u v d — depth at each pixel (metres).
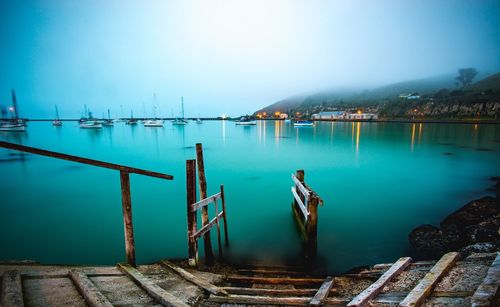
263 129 100.19
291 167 27.59
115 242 11.14
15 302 3.40
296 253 9.52
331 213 13.77
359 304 4.16
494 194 17.47
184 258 9.10
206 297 5.00
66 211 15.28
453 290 4.10
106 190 20.00
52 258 9.95
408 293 4.40
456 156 34.06
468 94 156.88
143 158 35.59
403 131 77.38
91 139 62.62
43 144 52.41
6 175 25.22
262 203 15.80
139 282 4.84
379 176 23.20
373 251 9.59
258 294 5.34
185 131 92.12
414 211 14.12
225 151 40.16
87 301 3.79
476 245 7.49
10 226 13.08
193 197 7.42
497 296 3.43
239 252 9.59
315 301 4.67
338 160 31.58
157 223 13.13
